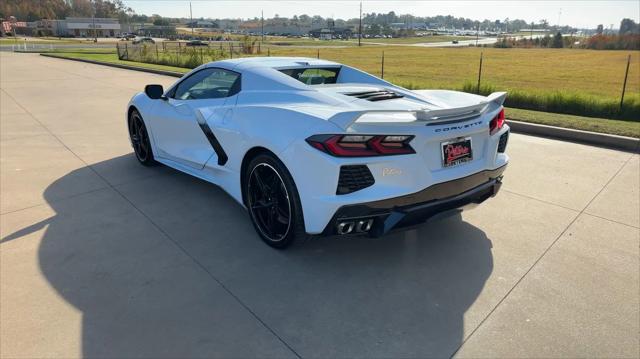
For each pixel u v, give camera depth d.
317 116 2.69
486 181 3.16
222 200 4.04
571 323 2.37
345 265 2.94
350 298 2.58
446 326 2.34
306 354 2.12
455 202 2.93
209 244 3.20
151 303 2.49
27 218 3.59
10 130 6.89
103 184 4.44
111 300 2.51
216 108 3.56
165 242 3.22
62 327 2.27
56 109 8.88
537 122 7.23
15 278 2.71
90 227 3.45
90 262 2.92
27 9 155.75
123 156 5.47
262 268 2.89
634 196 4.23
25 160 5.24
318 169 2.59
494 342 2.22
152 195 4.14
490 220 3.68
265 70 3.50
